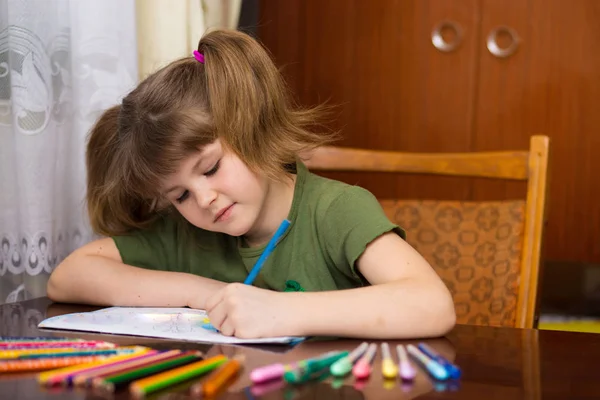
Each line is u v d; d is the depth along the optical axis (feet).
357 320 2.44
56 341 2.24
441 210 4.27
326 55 8.86
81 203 3.97
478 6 8.51
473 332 2.63
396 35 8.70
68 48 3.90
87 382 1.76
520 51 8.48
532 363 2.11
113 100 4.02
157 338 2.43
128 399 1.68
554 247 8.64
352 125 8.86
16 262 3.76
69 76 3.92
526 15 8.43
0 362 1.95
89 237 4.02
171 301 3.10
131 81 4.10
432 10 8.61
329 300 2.49
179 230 3.63
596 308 8.51
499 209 4.14
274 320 2.42
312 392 1.77
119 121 3.19
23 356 2.02
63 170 3.92
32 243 3.68
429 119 8.71
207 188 2.95
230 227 3.05
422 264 2.83
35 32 3.66
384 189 8.72
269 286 3.36
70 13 3.90
